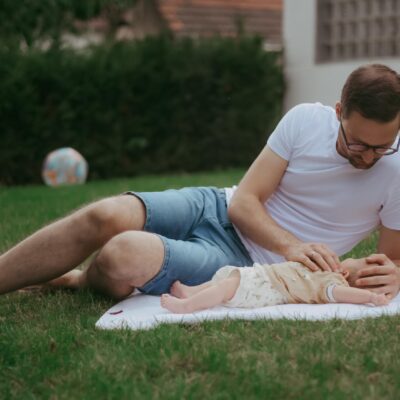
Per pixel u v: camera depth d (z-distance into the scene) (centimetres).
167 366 294
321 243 397
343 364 290
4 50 1200
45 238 375
